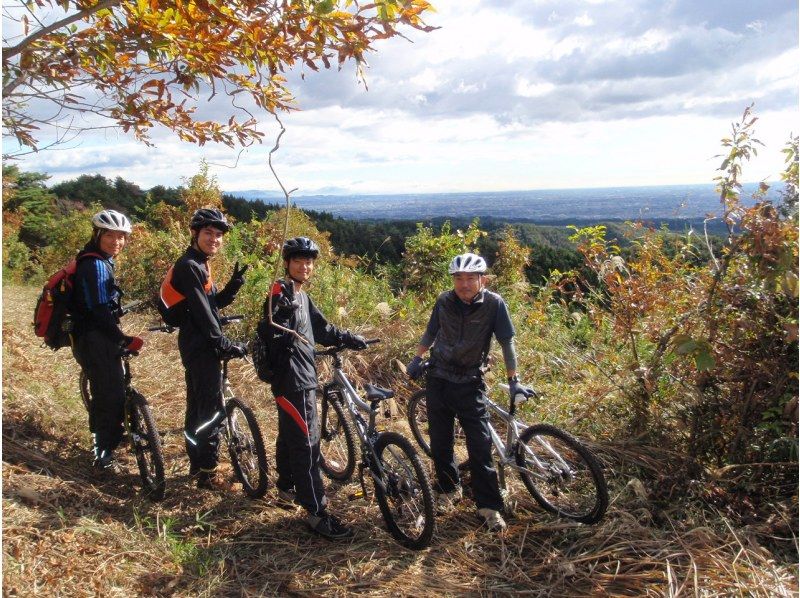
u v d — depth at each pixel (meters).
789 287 3.66
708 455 4.17
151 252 9.92
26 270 16.25
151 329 4.26
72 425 4.87
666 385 4.59
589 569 3.29
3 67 3.16
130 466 4.53
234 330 7.51
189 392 4.23
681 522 3.54
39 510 3.49
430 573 3.34
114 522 3.58
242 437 4.32
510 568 3.37
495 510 3.76
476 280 3.74
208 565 3.32
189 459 4.61
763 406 3.95
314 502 3.67
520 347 6.59
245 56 3.46
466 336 3.83
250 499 4.16
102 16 3.37
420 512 3.62
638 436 4.43
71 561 3.05
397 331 7.23
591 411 4.81
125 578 3.06
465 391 3.86
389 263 9.67
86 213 16.16
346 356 6.69
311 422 3.74
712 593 2.97
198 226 4.07
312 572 3.33
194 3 3.03
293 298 3.79
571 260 7.72
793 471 3.79
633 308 4.56
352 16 3.05
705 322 4.18
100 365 4.13
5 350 5.96
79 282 4.07
